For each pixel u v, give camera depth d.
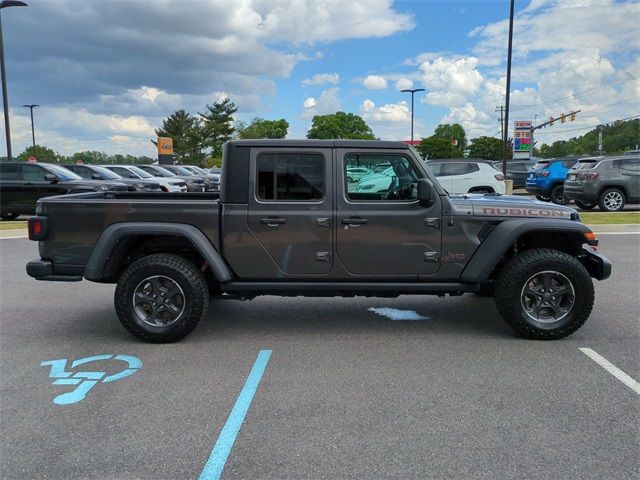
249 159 4.88
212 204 4.88
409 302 6.45
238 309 6.19
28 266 4.96
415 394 3.77
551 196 18.05
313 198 4.89
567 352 4.61
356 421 3.38
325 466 2.87
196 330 5.38
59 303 6.55
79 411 3.56
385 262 4.95
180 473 2.83
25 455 3.02
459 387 3.88
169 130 86.75
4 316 5.96
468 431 3.23
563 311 4.90
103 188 14.92
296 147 4.86
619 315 5.68
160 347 4.87
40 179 15.02
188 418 3.45
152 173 23.41
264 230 4.89
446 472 2.80
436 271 4.98
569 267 4.79
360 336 5.14
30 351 4.77
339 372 4.21
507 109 22.11
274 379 4.08
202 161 82.88
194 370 4.29
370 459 2.93
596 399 3.66
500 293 4.90
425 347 4.79
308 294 5.07
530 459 2.92
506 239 4.82
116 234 4.84
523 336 4.98
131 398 3.76
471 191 15.16
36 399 3.76
